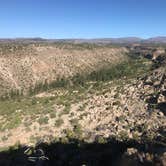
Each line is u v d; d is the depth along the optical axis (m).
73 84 102.12
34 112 58.75
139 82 64.50
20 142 45.94
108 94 61.84
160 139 28.09
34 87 115.88
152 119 40.69
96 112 52.19
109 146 24.42
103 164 19.27
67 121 50.66
